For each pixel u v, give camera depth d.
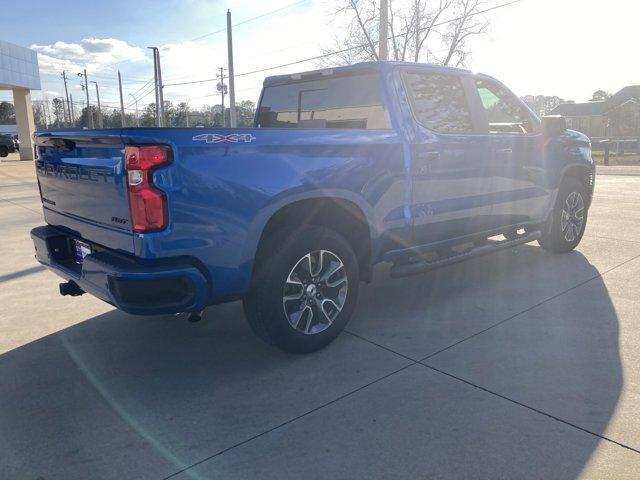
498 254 6.43
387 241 4.23
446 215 4.63
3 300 5.20
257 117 5.73
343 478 2.49
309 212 3.77
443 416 2.96
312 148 3.60
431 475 2.49
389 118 4.23
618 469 2.48
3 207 11.77
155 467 2.61
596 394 3.14
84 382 3.49
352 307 4.01
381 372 3.51
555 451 2.62
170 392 3.34
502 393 3.18
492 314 4.46
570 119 60.53
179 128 3.08
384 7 17.55
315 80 4.97
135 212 3.01
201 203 3.13
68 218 3.80
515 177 5.29
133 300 3.04
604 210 9.52
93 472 2.59
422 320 4.39
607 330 4.05
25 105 34.03
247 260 3.38
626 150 36.50
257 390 3.33
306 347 3.78
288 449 2.72
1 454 2.74
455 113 4.74
